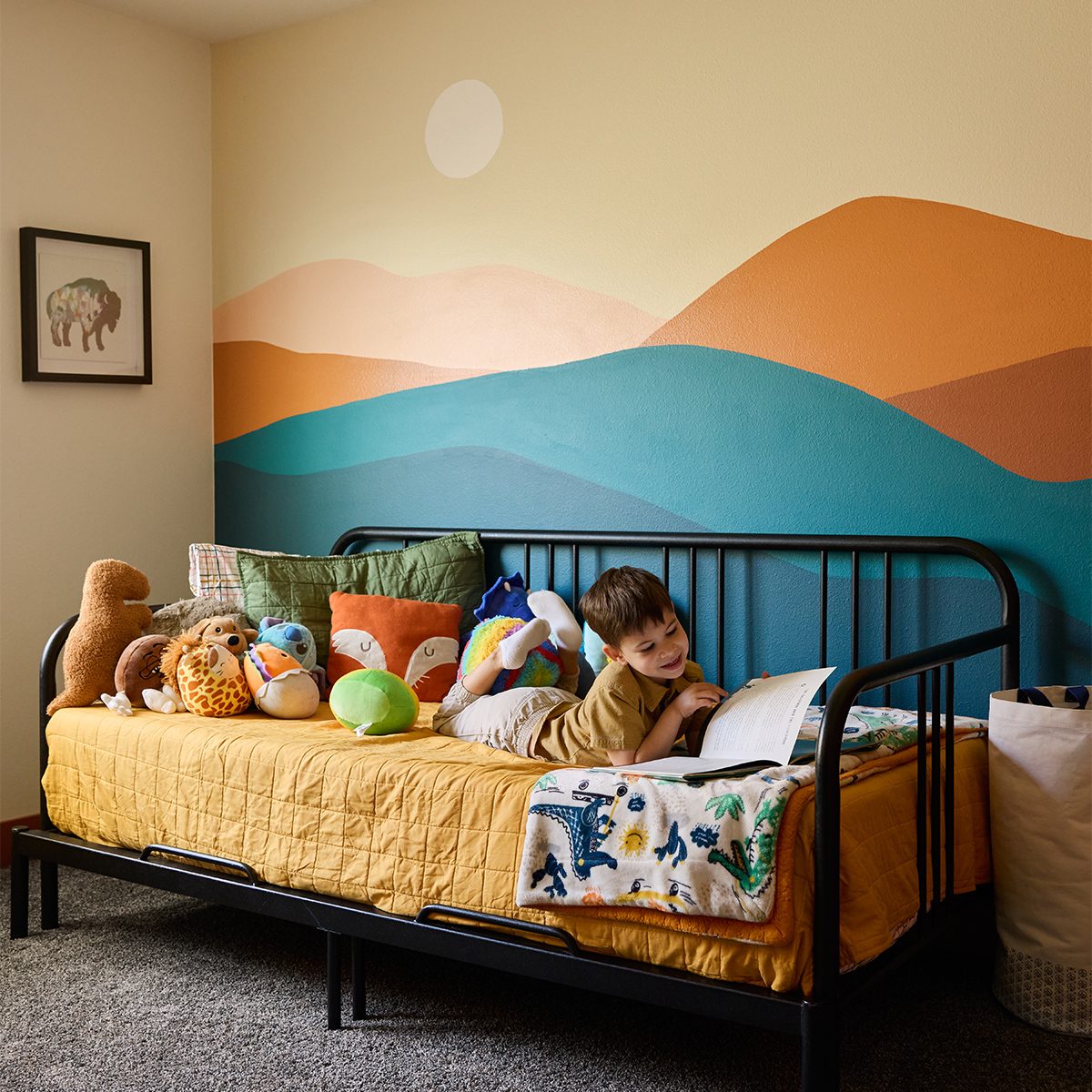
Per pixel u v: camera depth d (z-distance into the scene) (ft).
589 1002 7.13
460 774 6.41
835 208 8.04
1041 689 7.04
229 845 7.20
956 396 7.68
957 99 7.57
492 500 9.75
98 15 10.40
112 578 8.66
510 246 9.51
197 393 11.37
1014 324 7.47
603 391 9.10
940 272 7.69
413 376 10.12
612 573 6.81
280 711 8.18
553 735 7.00
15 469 10.00
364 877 6.59
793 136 8.17
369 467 10.46
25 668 10.09
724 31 8.39
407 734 7.68
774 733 6.03
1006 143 7.43
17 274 9.96
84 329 10.34
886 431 7.94
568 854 5.77
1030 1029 6.67
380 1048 6.51
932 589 7.80
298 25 10.67
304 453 10.88
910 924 6.04
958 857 6.68
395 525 10.34
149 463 11.00
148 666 8.36
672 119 8.66
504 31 9.43
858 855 5.53
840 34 7.95
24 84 9.93
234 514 11.43
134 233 10.77
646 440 8.92
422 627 9.05
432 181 9.91
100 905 8.86
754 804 5.33
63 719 8.29
